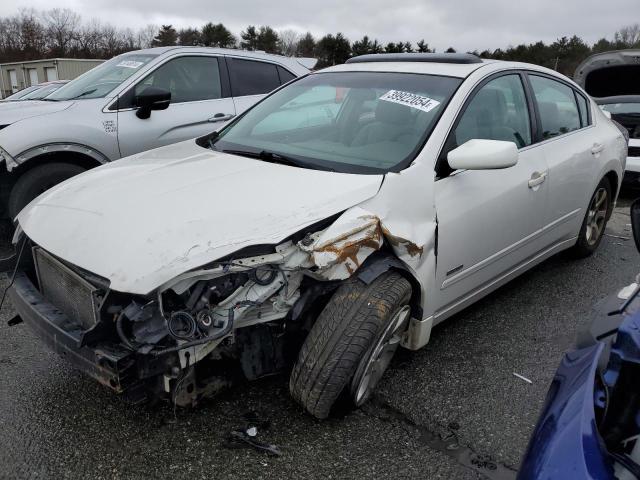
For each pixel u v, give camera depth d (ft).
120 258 7.38
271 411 9.05
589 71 31.40
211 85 19.72
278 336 8.50
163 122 18.13
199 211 8.09
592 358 5.63
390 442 8.49
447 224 9.76
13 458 8.00
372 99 11.39
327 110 11.80
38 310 8.36
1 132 15.69
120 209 8.38
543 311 13.20
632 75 30.94
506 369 10.65
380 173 9.44
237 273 7.56
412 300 9.60
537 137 12.78
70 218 8.59
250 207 8.20
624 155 16.44
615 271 15.92
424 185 9.48
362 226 8.26
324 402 8.14
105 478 7.66
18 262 9.46
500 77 12.05
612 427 4.87
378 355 8.82
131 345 7.03
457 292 10.62
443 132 10.19
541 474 4.62
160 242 7.44
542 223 12.82
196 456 8.06
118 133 17.17
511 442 8.63
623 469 4.46
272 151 10.80
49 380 9.95
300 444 8.35
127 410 9.08
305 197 8.49
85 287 7.69
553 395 5.64
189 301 7.30
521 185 11.60
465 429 8.89
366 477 7.79
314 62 23.80
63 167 16.37
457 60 12.05
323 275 7.95
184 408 9.04
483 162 9.32
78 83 19.29
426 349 11.27
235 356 8.29
